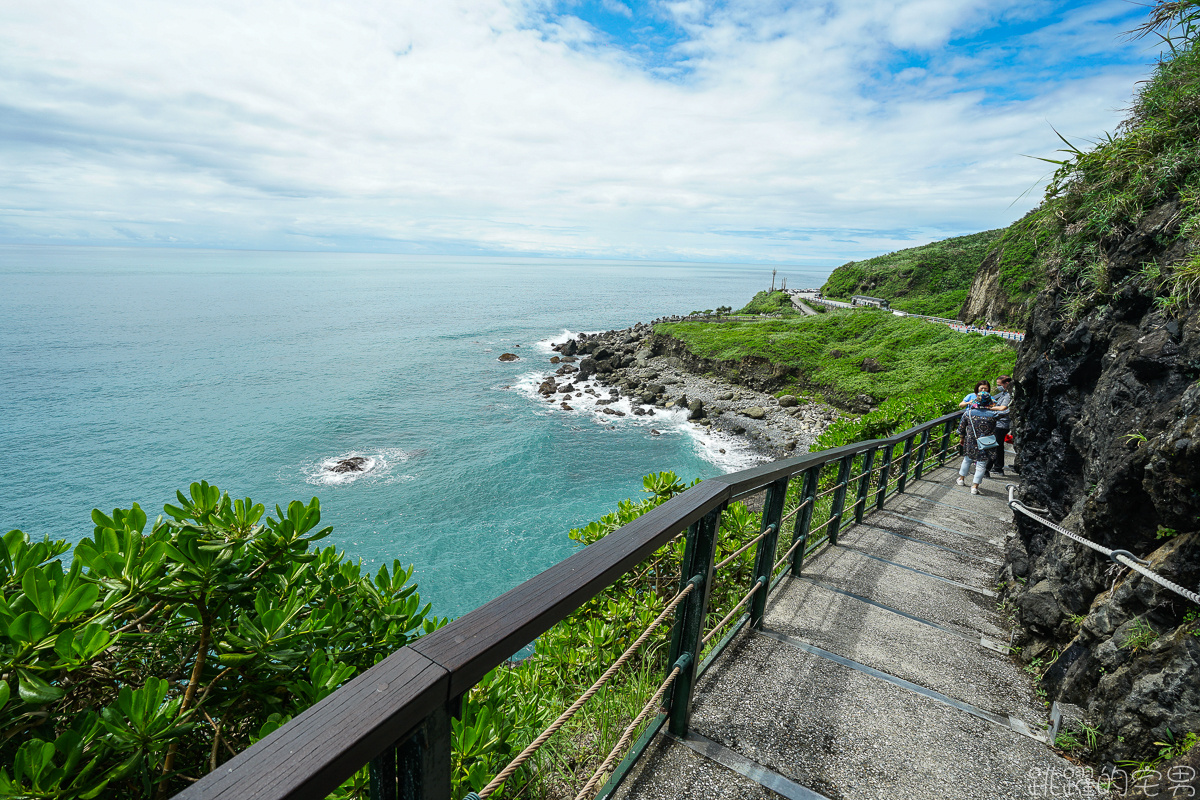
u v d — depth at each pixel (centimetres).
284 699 185
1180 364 239
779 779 212
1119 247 304
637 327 6438
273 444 3123
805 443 2800
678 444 2903
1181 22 281
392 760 86
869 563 468
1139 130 300
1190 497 211
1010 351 2973
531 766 217
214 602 172
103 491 2647
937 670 306
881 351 3575
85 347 6569
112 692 175
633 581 382
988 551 527
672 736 229
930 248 9262
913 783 216
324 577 212
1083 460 312
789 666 291
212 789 58
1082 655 262
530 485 2466
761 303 8769
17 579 156
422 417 3547
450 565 1867
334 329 8106
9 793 123
